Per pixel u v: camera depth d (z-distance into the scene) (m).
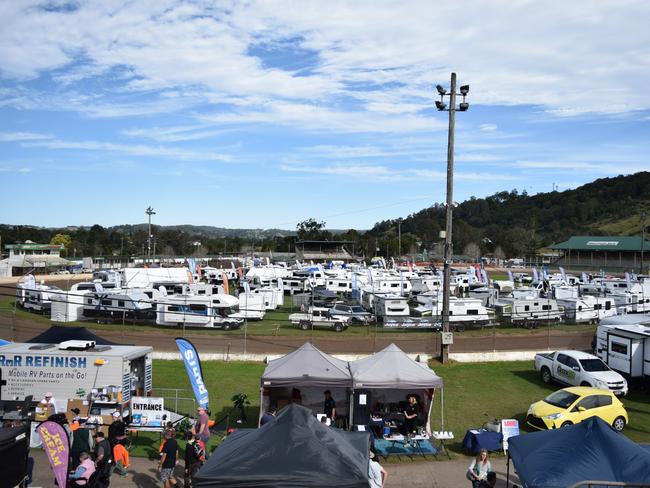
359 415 18.09
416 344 33.88
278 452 9.52
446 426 19.61
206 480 8.86
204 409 16.72
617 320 28.44
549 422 17.80
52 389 17.53
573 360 23.80
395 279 60.69
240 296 43.75
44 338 20.39
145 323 40.81
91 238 151.88
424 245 175.88
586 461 9.73
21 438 10.70
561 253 144.38
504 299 49.41
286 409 10.86
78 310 41.78
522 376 26.81
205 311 39.34
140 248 150.00
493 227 193.62
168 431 13.26
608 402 18.86
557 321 43.81
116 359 17.48
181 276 59.31
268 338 35.38
